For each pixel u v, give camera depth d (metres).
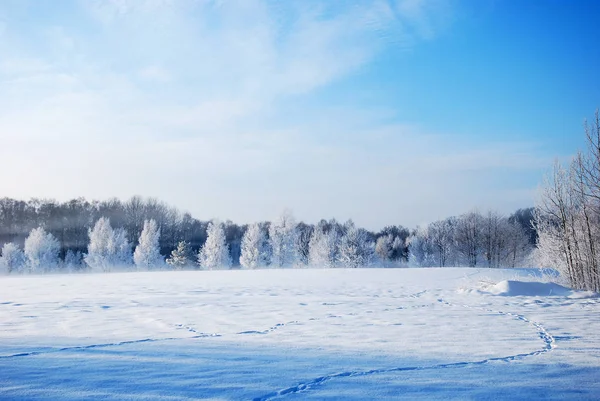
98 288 18.23
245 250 44.75
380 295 14.98
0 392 3.39
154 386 3.62
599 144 16.12
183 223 68.12
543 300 13.15
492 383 3.84
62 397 3.28
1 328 7.29
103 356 4.87
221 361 4.66
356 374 4.13
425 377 4.04
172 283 21.31
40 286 19.64
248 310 10.48
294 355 5.05
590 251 16.39
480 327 7.78
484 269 28.67
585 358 5.02
